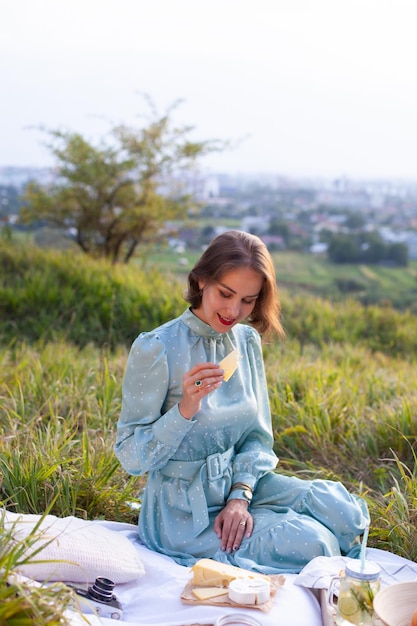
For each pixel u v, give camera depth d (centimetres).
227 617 275
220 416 354
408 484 423
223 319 341
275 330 365
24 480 401
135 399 349
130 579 317
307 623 285
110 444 474
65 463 426
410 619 273
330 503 356
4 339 903
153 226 1405
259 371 386
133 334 948
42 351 791
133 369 348
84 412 544
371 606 272
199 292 350
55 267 1154
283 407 586
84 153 1348
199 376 328
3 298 1012
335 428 562
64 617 246
